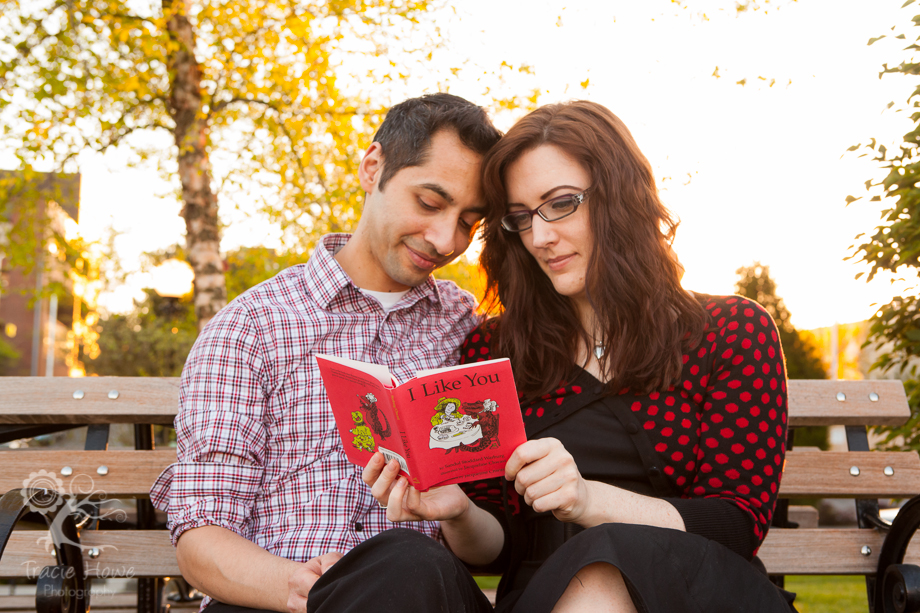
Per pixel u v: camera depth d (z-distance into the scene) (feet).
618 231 5.74
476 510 5.66
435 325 6.89
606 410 5.77
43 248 23.43
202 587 5.22
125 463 6.59
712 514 4.82
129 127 20.92
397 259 6.30
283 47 19.57
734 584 4.08
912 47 9.32
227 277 23.62
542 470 4.44
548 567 4.05
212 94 20.06
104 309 54.60
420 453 4.32
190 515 5.42
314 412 6.01
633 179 5.83
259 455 5.87
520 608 4.02
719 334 5.60
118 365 51.39
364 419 4.64
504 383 4.32
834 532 6.80
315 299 6.37
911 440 10.05
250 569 5.03
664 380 5.57
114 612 7.65
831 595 13.23
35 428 6.68
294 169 20.85
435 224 6.15
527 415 6.06
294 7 18.56
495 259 6.64
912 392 10.11
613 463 5.64
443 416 4.29
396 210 6.14
